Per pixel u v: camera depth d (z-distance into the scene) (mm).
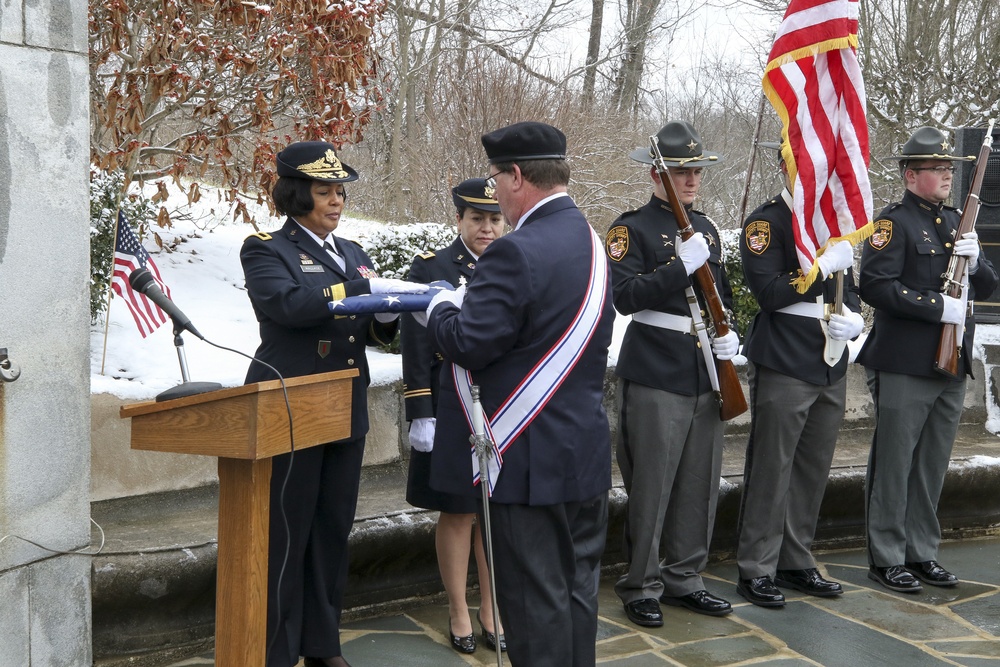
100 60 5781
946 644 4238
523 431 2855
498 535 2883
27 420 2764
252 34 6074
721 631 4332
